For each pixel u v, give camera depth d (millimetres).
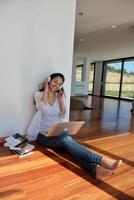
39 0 2381
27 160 1922
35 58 2467
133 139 2818
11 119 2418
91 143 2559
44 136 2271
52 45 2572
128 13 3896
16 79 2375
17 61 2346
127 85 9805
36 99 2408
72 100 7484
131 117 4652
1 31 2191
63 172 1744
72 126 2176
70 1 2631
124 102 8359
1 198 1353
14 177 1615
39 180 1596
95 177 1674
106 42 6535
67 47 2709
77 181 1619
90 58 10477
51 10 2488
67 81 2783
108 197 1436
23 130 2531
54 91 2416
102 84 11594
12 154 2021
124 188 1560
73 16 2691
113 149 2375
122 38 5902
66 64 2736
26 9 2311
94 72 12141
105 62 11359
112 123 3846
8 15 2209
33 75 2486
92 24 4668
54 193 1442
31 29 2381
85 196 1432
